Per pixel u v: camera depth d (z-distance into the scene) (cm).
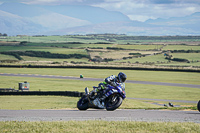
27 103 8744
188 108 3612
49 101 9412
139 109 3756
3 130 1928
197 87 16138
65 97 10956
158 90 14912
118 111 3266
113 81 2739
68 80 19062
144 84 17362
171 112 3150
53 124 2120
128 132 1833
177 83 17812
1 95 12500
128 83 17800
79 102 3244
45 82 18125
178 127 1967
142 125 2075
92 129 1938
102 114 2908
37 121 2314
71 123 2158
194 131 1853
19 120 2514
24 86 14400
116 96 2753
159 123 2148
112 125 2072
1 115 2884
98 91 2852
